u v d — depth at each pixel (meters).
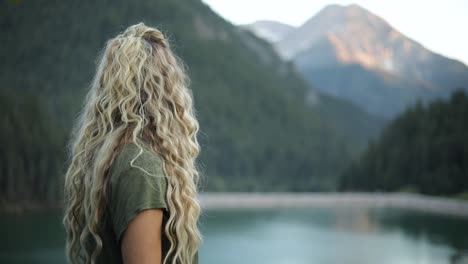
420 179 96.94
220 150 157.62
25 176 61.03
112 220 1.51
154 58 1.68
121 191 1.45
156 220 1.44
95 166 1.53
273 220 62.31
